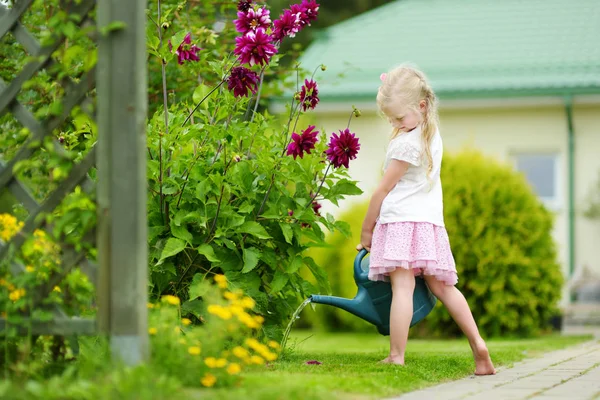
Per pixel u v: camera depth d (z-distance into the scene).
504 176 10.09
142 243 3.42
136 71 3.42
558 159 14.48
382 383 3.84
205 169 4.95
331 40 17.22
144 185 3.45
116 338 3.38
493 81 14.61
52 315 3.57
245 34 5.07
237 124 5.06
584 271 13.20
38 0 3.70
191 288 4.65
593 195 14.10
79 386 3.09
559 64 14.96
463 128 14.76
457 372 4.62
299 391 3.28
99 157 3.44
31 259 3.84
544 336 10.20
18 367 3.50
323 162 5.06
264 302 4.92
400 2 18.59
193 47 5.31
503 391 3.85
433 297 4.97
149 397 2.98
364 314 4.93
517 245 9.82
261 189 5.11
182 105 5.80
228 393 3.25
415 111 4.82
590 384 4.18
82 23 3.64
